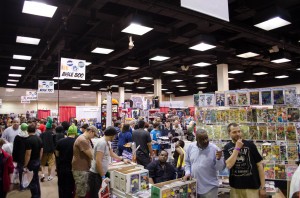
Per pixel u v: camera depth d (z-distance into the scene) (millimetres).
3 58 10430
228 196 3990
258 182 2594
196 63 10250
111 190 3193
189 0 3072
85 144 3697
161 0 5090
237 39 8281
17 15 6531
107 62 10875
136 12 5715
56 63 10773
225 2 3475
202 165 2795
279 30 7418
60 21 6965
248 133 4391
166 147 6320
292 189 1878
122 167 3371
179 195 2594
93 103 29016
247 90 4680
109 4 5977
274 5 5312
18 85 16859
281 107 4340
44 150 6141
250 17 6320
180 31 7262
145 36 8336
